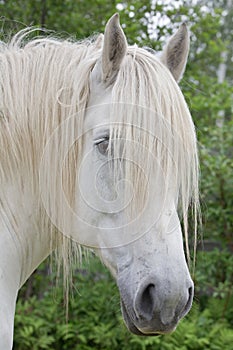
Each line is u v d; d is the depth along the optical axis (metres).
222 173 4.75
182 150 1.45
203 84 5.27
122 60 1.52
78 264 1.81
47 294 4.51
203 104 4.92
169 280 1.35
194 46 5.38
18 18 4.26
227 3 12.16
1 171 1.57
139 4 4.27
